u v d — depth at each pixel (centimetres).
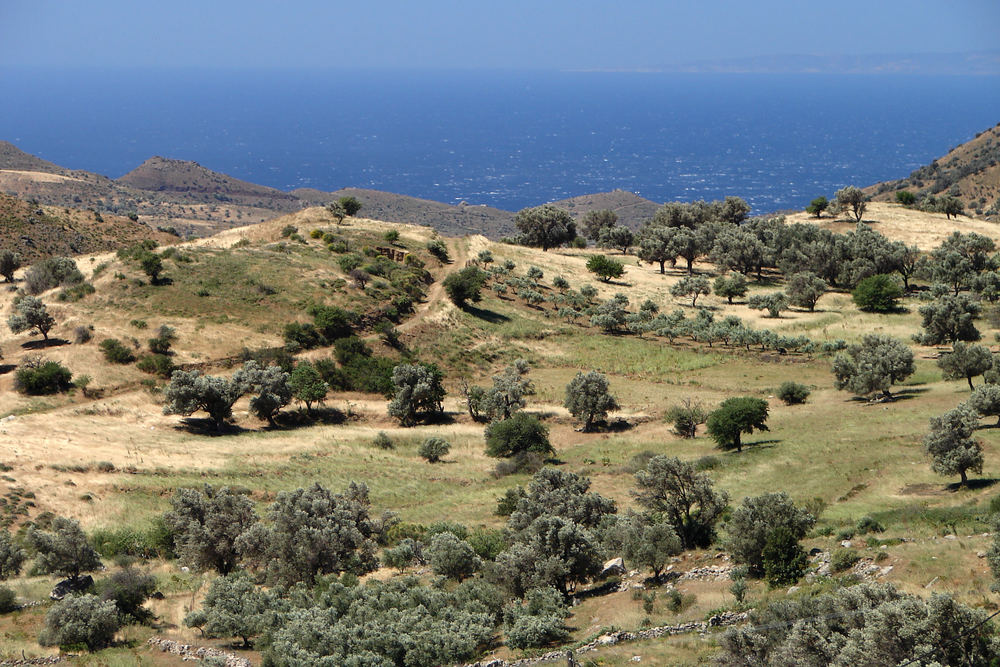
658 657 2758
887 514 4053
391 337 9269
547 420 7594
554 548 3741
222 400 6894
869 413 6694
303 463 6178
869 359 7144
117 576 3566
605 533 4022
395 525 4778
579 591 3797
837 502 4612
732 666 2512
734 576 3478
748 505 3759
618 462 6262
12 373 7206
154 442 6297
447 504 5441
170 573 4019
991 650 2216
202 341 8262
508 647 3108
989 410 5569
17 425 6141
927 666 2109
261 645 3086
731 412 6216
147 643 3111
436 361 9106
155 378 7562
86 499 5028
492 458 6669
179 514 4147
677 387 8488
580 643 3027
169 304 8806
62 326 8162
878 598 2517
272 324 8850
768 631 2555
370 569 4084
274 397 7119
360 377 8256
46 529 4500
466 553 4012
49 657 2944
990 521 3375
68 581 3619
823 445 5878
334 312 9050
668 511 4084
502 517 5066
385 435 7025
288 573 3791
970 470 4697
